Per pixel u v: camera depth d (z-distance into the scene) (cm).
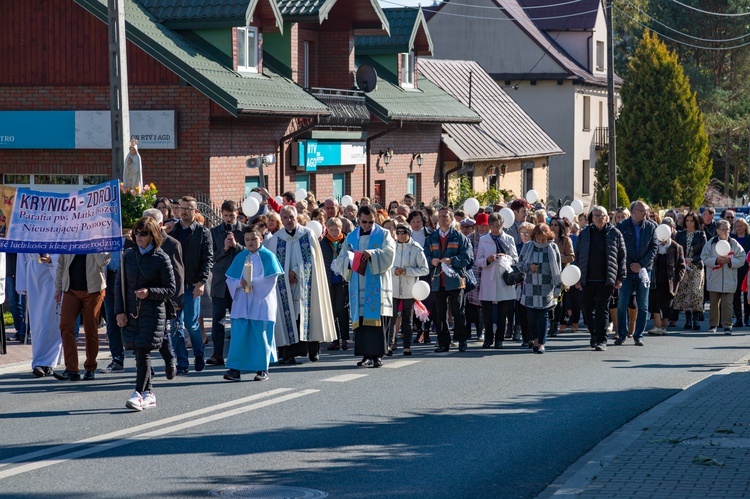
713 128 14262
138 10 5206
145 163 5044
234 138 5175
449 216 3219
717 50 15212
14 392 2420
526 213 3794
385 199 6856
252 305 2573
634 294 3572
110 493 1565
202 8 5231
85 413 2167
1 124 5150
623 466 1692
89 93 5081
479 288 3353
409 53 7344
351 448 1872
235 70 5281
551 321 3719
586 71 12112
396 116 6444
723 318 3866
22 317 3259
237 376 2592
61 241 2531
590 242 3278
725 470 1659
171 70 4897
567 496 1513
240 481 1641
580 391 2506
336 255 3250
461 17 11725
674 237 4000
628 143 11356
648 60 11275
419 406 2280
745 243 4091
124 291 2214
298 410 2217
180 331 2691
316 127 5825
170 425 2047
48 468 1705
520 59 11569
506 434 2006
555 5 12338
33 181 5225
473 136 8462
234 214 2880
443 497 1570
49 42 5109
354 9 6319
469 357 3092
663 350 3309
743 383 2595
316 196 5991
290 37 5841
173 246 2625
